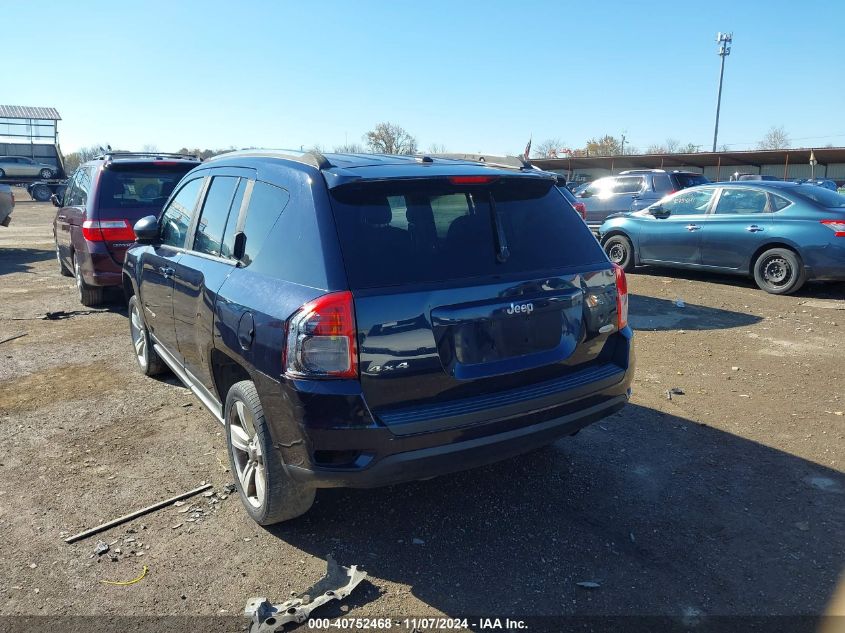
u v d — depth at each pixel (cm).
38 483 396
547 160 4509
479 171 337
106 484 395
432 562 318
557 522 352
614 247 1180
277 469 321
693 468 413
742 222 986
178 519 358
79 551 328
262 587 301
